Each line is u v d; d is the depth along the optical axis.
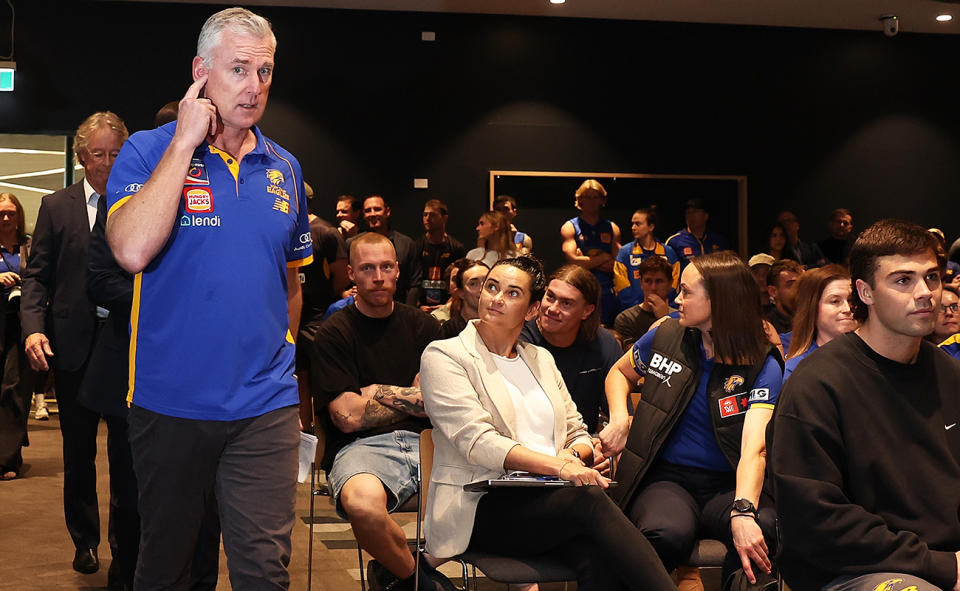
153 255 2.06
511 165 9.66
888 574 1.93
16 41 9.06
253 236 2.18
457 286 4.40
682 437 3.05
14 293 5.89
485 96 9.61
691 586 3.06
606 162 9.77
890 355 2.07
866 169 10.15
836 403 2.04
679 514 2.85
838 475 2.01
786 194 10.03
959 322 3.74
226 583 3.72
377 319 3.52
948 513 2.01
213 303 2.12
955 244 7.61
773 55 9.98
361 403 3.32
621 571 2.52
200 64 2.15
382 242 3.48
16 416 5.93
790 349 3.35
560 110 9.70
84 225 3.47
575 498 2.60
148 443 2.15
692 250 9.04
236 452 2.17
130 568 3.21
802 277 3.38
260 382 2.18
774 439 2.08
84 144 3.32
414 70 9.52
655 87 9.83
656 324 3.31
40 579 3.74
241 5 9.24
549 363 3.02
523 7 9.38
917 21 9.80
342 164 9.44
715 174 9.91
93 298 2.89
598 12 9.53
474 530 2.72
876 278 2.04
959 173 10.28
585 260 8.48
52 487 5.59
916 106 10.22
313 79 9.38
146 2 9.17
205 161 2.15
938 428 2.05
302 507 5.35
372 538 3.08
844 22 9.84
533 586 3.35
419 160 9.53
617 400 3.29
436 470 2.81
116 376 2.97
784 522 2.03
